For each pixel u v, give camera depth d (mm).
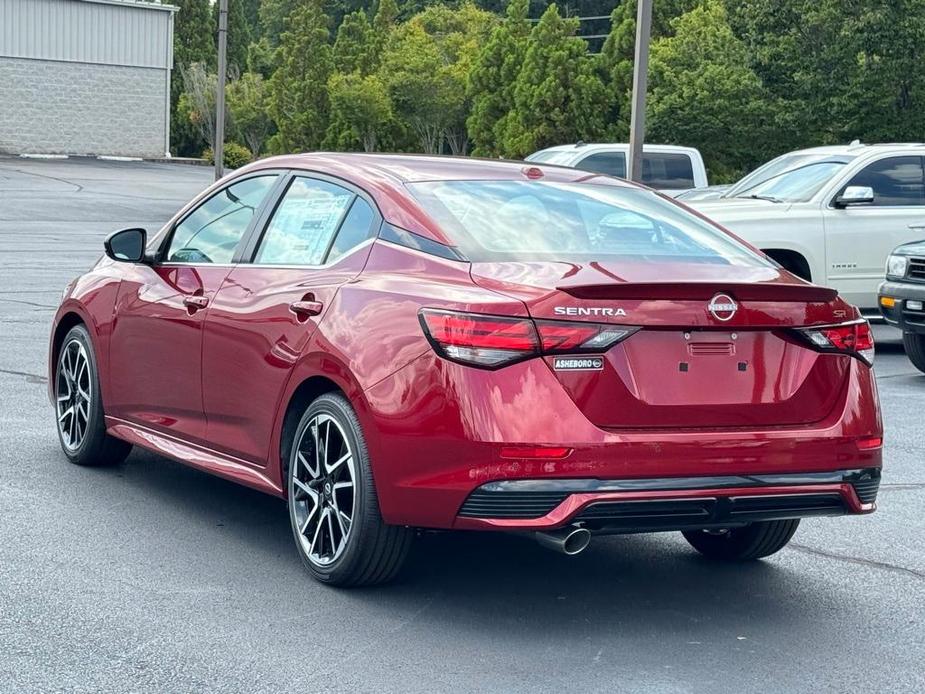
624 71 37500
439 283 5082
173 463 7809
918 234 14344
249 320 5895
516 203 5707
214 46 78750
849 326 5258
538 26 39469
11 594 5250
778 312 5039
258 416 5828
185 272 6578
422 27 67750
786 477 5020
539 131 37844
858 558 6273
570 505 4699
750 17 29625
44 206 36094
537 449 4676
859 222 14250
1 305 15180
